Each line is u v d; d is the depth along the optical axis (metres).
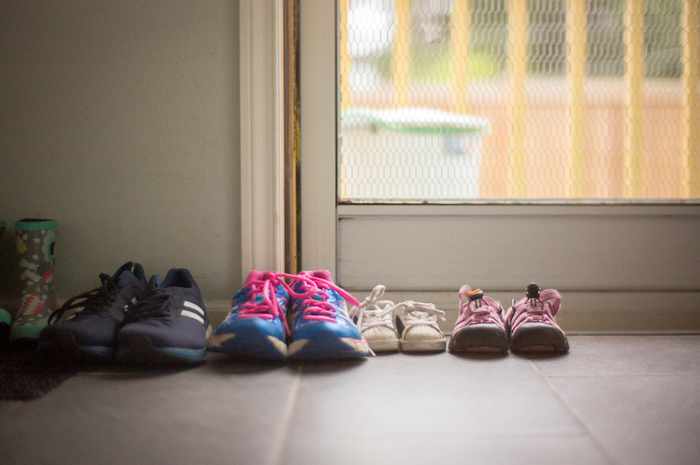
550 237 1.92
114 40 1.83
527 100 1.94
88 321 1.50
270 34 1.80
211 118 1.84
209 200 1.86
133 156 1.85
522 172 1.95
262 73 1.80
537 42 1.93
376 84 1.93
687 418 1.21
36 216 1.86
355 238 1.92
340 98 1.93
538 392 1.34
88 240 1.86
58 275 1.87
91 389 1.37
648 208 1.91
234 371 1.48
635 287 1.93
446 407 1.26
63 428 1.17
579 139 1.94
